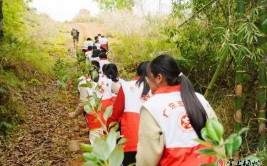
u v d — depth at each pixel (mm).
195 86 5746
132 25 11516
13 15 13031
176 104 2287
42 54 12656
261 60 3580
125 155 3479
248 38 3330
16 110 7449
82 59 7148
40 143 6512
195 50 5430
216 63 5176
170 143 2213
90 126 4453
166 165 2219
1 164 5738
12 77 8867
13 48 9898
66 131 7105
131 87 3539
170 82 2375
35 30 16781
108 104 4496
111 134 1212
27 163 5770
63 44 18344
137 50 10766
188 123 2248
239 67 3703
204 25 4930
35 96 9078
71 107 8523
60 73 6270
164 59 2387
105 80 4562
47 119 7777
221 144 1153
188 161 2184
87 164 1225
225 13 4477
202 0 4852
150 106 2266
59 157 5914
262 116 3637
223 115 4590
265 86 3613
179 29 5723
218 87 4879
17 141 6559
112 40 18234
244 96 4469
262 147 3566
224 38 3676
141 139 2248
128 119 3479
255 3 3645
